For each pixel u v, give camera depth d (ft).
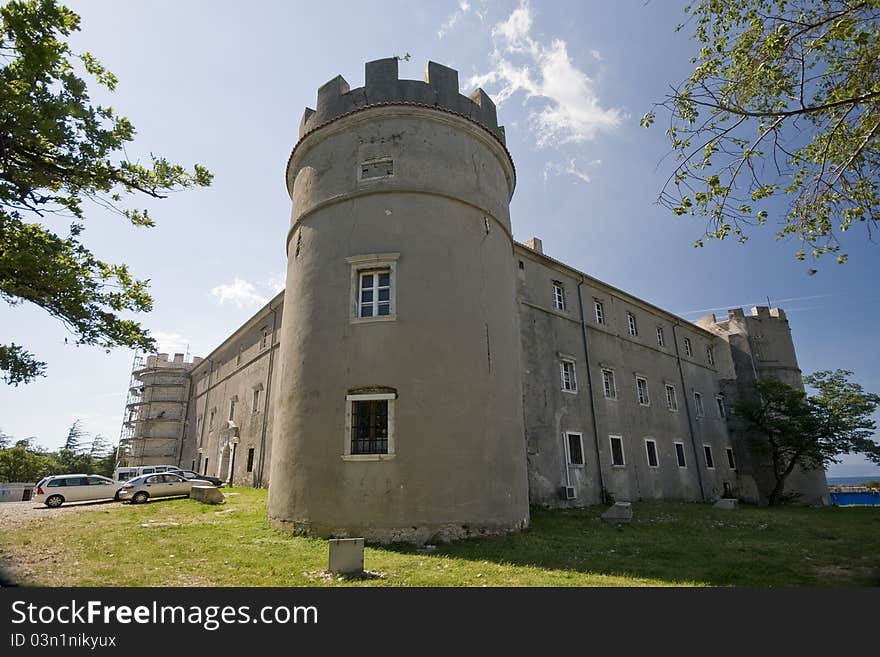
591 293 84.33
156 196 33.19
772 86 26.96
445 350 40.70
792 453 95.76
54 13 26.55
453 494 37.37
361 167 45.80
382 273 42.88
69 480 66.90
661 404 90.38
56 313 33.19
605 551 33.68
